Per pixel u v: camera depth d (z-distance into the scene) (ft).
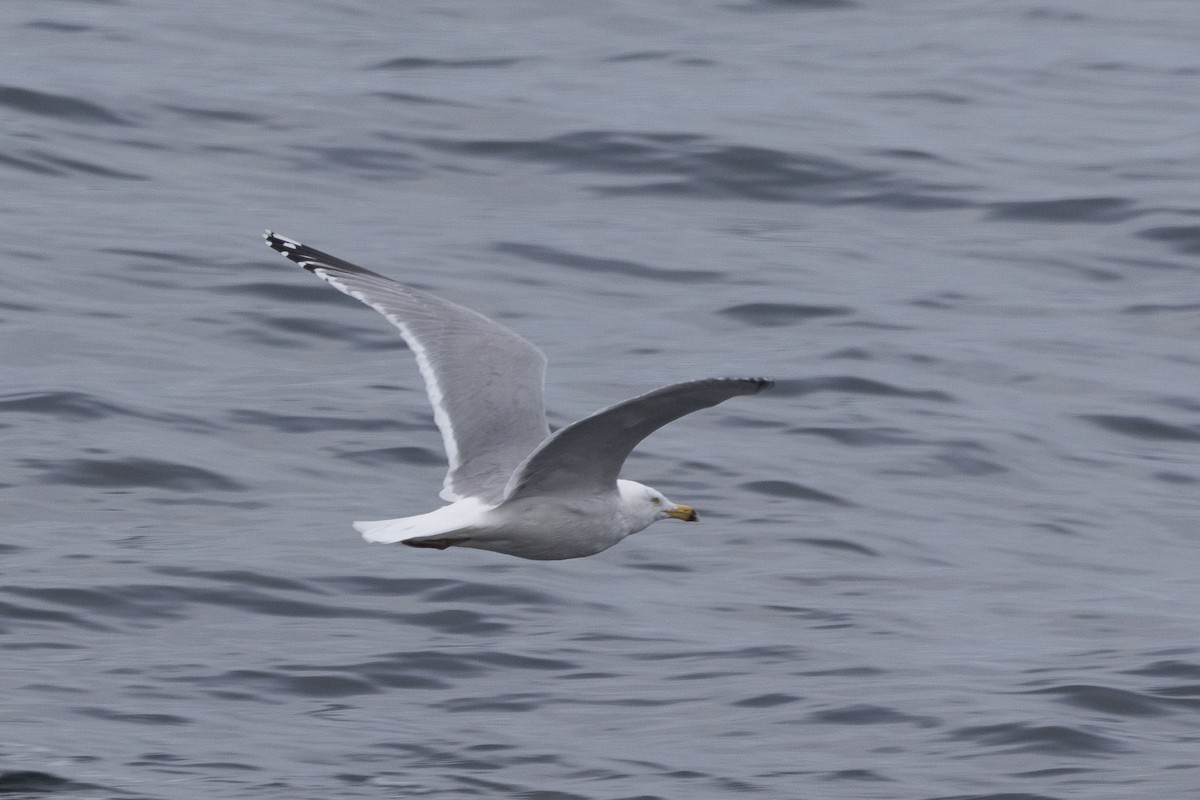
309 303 62.13
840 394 57.72
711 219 74.23
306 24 101.65
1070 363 61.26
